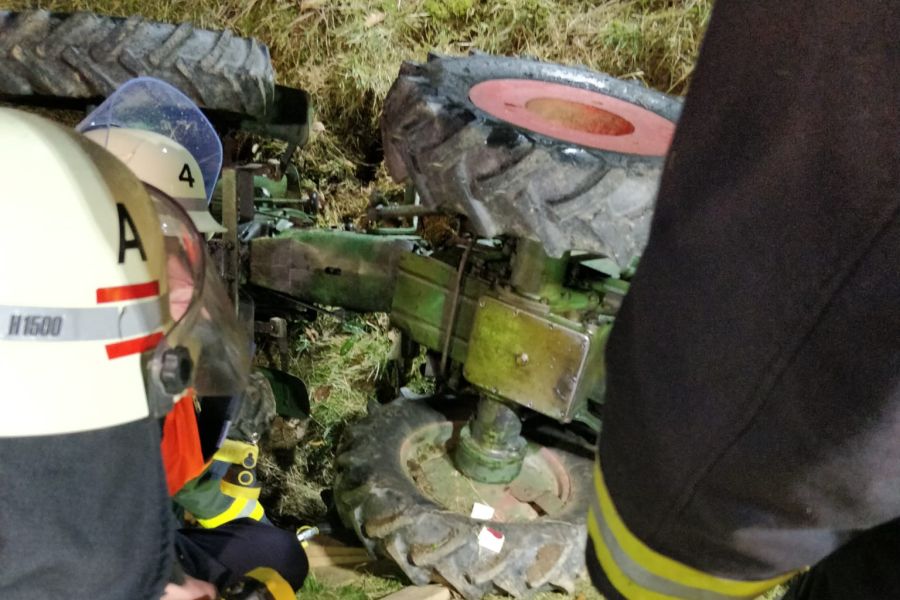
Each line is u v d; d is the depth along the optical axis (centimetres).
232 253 166
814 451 56
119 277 78
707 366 61
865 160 50
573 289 162
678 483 66
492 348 162
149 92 147
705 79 62
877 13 49
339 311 214
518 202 122
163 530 82
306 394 200
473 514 183
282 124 195
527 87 173
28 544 70
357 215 296
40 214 73
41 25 162
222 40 183
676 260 63
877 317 50
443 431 211
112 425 76
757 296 57
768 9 56
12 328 71
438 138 131
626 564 78
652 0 300
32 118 81
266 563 149
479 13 298
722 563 70
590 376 161
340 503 185
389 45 292
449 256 177
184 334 88
